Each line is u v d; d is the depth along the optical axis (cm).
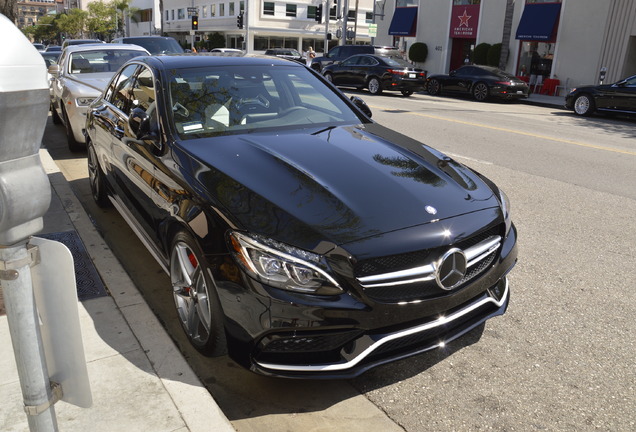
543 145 985
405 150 350
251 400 273
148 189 341
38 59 120
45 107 123
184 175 298
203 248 262
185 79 384
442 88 2123
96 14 9275
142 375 266
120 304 330
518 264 448
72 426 232
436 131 1092
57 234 435
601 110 1584
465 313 279
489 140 1014
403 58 2150
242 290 246
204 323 283
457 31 2711
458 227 274
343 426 256
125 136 391
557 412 268
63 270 133
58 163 711
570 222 559
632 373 302
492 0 2523
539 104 1964
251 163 302
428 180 307
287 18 5462
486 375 297
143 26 8169
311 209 262
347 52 2236
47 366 146
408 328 260
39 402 140
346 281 245
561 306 376
